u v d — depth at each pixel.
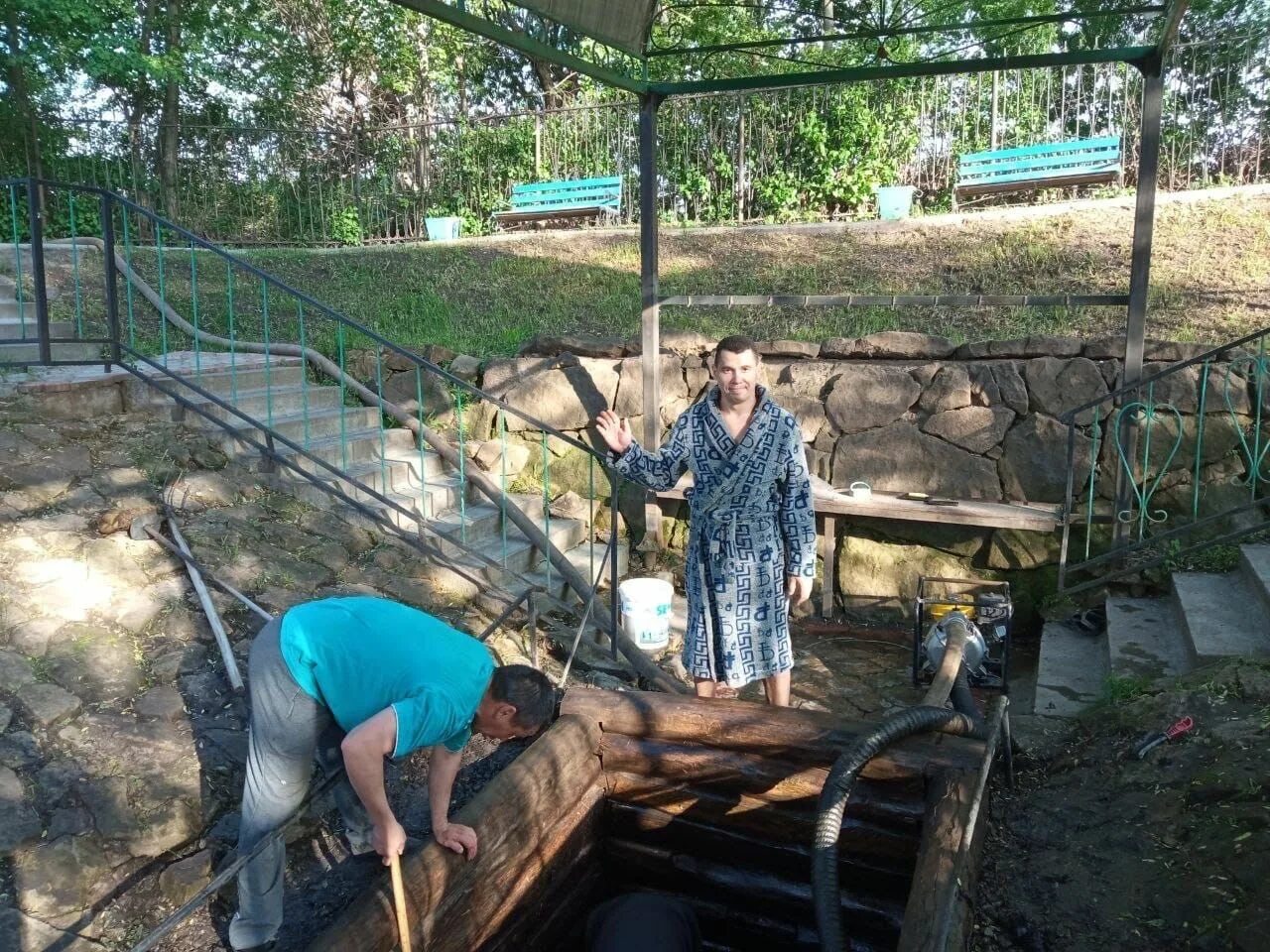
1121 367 5.57
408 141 12.57
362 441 5.82
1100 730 3.74
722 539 3.61
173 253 9.23
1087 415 5.64
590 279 8.59
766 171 10.95
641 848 3.31
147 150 12.30
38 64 11.38
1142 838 2.99
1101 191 9.53
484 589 4.89
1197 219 7.81
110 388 5.03
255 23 14.41
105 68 11.08
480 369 6.98
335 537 4.82
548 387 6.78
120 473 4.52
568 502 6.69
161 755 3.14
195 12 12.97
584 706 3.23
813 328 7.14
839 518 6.13
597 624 5.09
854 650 5.68
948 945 2.21
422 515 5.46
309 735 2.40
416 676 2.27
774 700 3.79
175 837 2.90
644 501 6.57
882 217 9.40
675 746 3.15
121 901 2.72
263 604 4.04
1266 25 9.07
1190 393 5.45
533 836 2.83
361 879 3.01
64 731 3.12
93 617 3.65
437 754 2.46
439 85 16.11
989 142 10.52
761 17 10.48
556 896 3.06
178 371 5.75
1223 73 9.25
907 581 6.00
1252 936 2.43
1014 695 4.95
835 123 10.65
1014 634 5.76
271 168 12.15
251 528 4.58
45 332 4.81
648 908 2.90
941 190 10.71
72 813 2.86
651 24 5.50
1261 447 5.38
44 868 2.68
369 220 12.11
